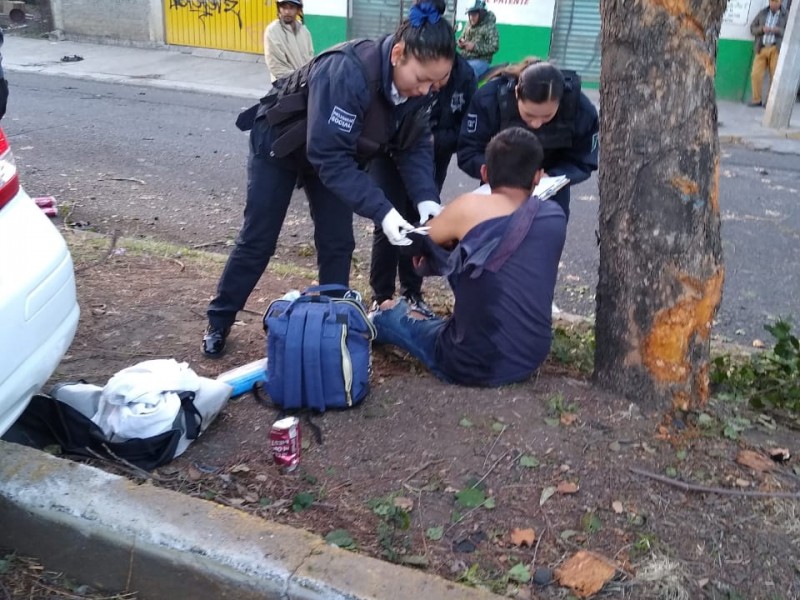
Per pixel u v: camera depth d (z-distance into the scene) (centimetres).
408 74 295
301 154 331
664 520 250
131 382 277
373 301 441
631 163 287
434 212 348
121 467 264
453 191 798
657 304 292
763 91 1338
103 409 282
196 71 1496
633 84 280
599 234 312
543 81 348
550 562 233
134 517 227
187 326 405
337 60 299
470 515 251
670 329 293
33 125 975
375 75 298
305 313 302
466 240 309
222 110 1167
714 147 281
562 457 277
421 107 328
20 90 1233
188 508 232
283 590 211
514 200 313
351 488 263
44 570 238
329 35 1526
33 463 247
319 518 247
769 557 236
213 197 716
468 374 324
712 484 266
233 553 216
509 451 280
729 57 1355
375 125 315
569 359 381
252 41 1611
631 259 294
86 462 265
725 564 233
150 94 1276
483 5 1064
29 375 234
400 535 241
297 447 273
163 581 225
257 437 293
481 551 237
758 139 1114
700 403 308
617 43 281
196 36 1664
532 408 306
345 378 299
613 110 290
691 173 278
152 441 269
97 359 362
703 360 301
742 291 546
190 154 870
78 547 232
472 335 316
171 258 521
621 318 303
